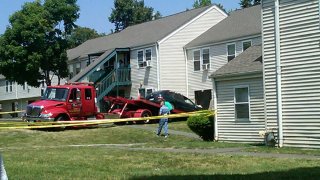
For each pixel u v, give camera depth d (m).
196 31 41.19
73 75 51.97
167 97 33.09
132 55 42.75
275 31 18.69
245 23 36.94
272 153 16.27
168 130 27.36
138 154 16.03
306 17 17.62
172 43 40.09
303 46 17.73
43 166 12.63
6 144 21.81
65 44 46.47
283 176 10.69
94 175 11.06
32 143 22.17
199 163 13.70
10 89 67.19
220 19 42.44
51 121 26.91
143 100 32.09
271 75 18.94
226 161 14.05
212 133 22.73
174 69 40.03
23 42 44.72
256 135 20.30
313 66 17.39
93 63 43.16
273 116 18.88
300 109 17.84
